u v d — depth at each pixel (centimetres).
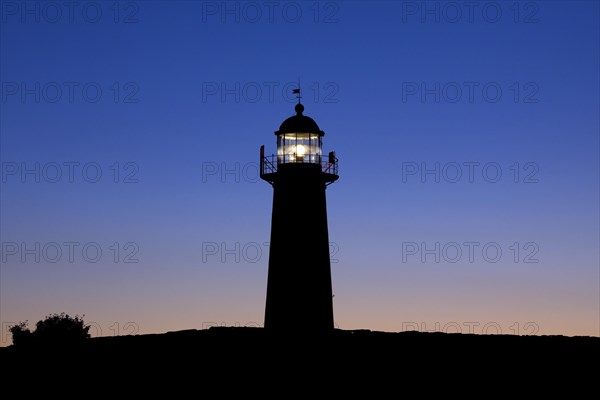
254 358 7356
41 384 6700
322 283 7962
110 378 6844
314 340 7862
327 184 8244
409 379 6800
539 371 7000
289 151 8069
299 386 6650
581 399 6338
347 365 7162
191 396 6438
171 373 6956
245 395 6456
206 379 6812
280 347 7675
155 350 7625
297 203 7962
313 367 7112
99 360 7325
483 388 6594
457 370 7038
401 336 8194
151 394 6481
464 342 7944
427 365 7162
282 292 7925
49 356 7488
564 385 6650
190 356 7412
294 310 7894
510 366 7138
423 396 6425
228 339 8006
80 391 6544
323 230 8050
